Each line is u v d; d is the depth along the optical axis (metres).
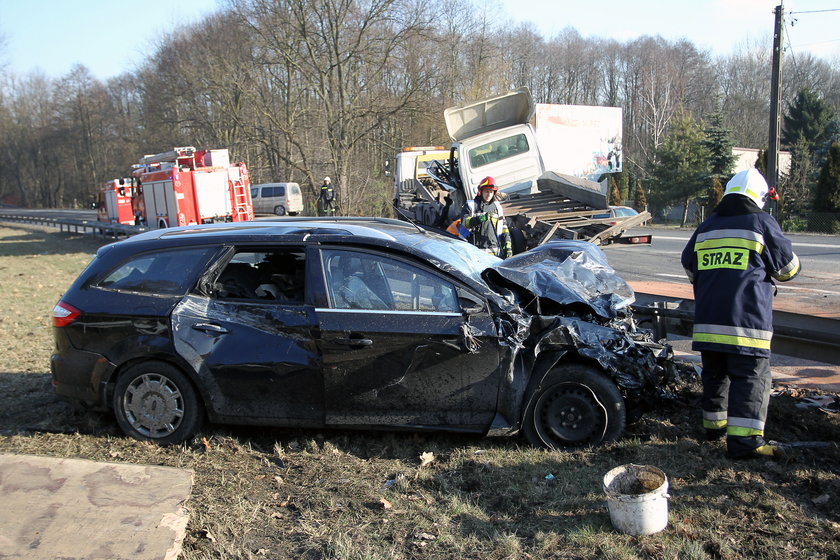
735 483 3.70
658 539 3.13
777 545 3.06
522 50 64.00
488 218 8.40
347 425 4.37
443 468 4.09
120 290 4.63
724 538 3.13
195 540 3.27
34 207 89.94
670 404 4.99
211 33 36.84
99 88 80.56
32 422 5.05
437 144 30.91
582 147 38.06
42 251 22.52
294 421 4.41
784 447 4.13
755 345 3.91
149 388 4.54
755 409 3.96
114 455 4.38
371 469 4.14
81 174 84.25
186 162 21.70
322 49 27.17
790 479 3.74
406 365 4.22
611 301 4.64
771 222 4.01
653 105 56.84
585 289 4.69
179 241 4.71
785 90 66.19
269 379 4.35
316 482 3.95
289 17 26.06
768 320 3.96
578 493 3.67
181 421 4.51
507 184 12.94
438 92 29.33
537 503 3.59
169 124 43.09
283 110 28.89
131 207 26.61
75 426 4.91
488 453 4.27
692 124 40.19
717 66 72.00
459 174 13.06
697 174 38.53
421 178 16.45
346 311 4.29
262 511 3.60
